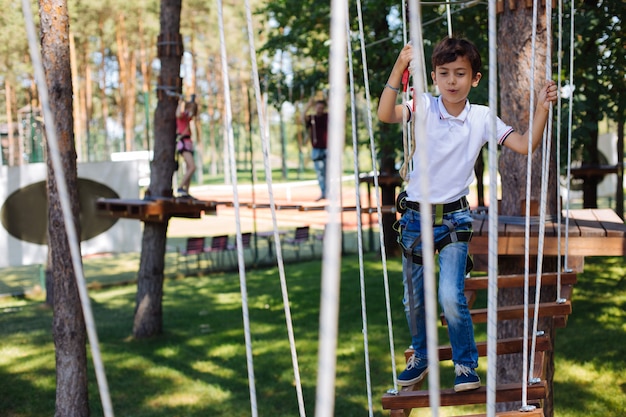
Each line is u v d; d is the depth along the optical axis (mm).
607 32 9617
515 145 3129
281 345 10633
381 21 13922
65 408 6723
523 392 3014
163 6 11703
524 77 5887
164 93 11750
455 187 3178
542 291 5664
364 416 7605
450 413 7727
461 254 3156
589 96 10602
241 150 51531
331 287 981
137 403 8406
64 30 6543
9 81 24672
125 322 12711
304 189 32438
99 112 41500
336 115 1037
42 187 14898
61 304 6707
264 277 17016
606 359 9133
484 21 11414
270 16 16766
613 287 13016
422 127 1175
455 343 3148
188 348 10781
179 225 30781
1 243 14586
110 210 11539
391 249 18422
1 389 9133
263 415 7879
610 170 15875
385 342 10484
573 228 5305
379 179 15938
